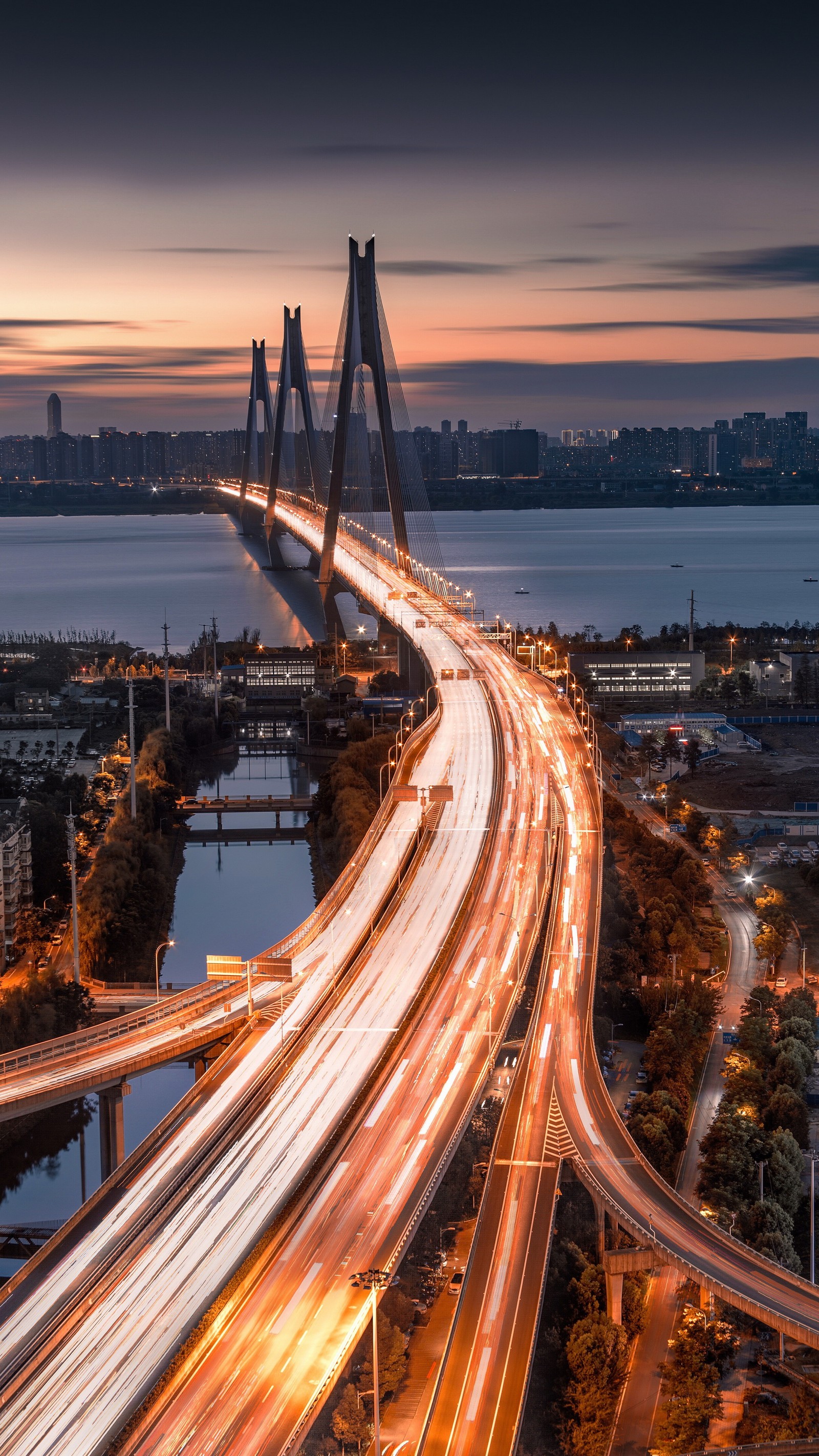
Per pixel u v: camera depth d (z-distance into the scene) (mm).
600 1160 188875
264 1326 152750
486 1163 189625
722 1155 198625
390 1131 194750
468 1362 151000
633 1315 170625
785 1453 148875
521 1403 145250
